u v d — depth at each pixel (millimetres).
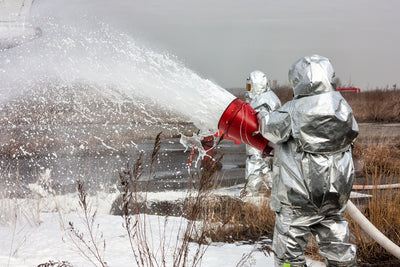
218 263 4156
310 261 4367
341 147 3250
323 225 3422
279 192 3398
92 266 3941
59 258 4137
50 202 6562
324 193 3246
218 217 5395
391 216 5172
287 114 3264
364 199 6883
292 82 3377
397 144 12578
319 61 3295
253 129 3596
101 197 7203
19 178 8422
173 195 7352
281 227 3412
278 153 3453
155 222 5676
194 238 4969
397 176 8625
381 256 4582
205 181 3461
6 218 5488
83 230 5215
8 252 4309
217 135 3906
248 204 6074
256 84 6707
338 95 3266
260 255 4496
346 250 3361
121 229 5273
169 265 3988
